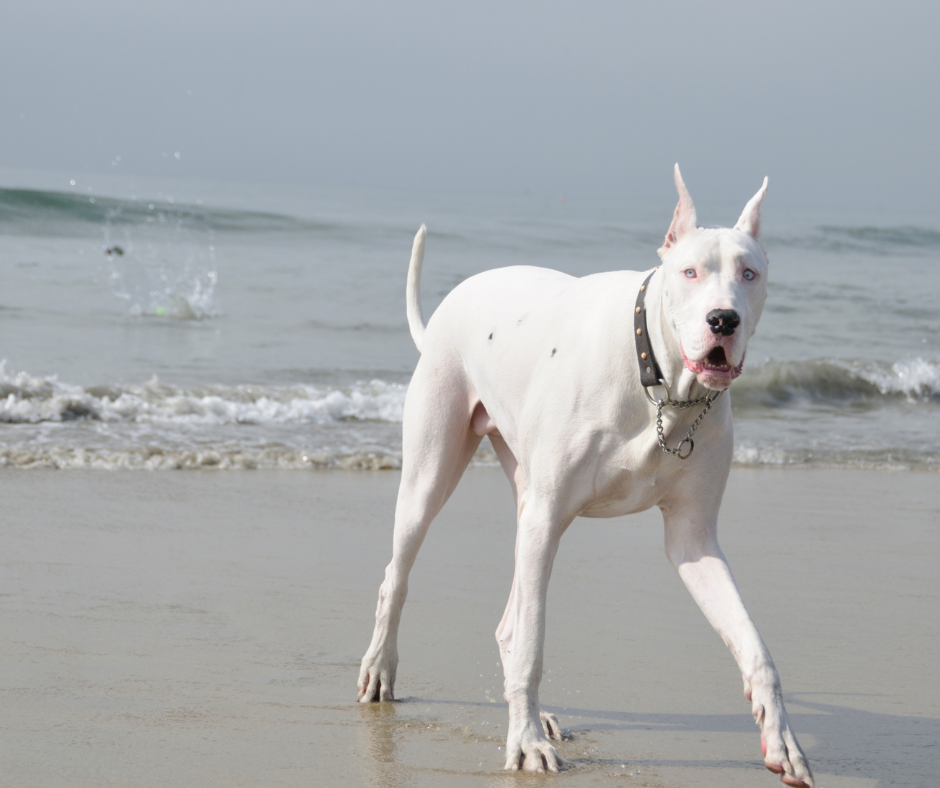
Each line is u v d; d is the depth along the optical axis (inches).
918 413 458.0
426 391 144.2
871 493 301.6
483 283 143.3
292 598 184.2
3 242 839.1
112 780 107.0
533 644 117.1
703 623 177.0
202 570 198.5
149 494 260.2
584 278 128.0
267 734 123.3
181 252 864.3
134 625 165.0
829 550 233.3
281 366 469.7
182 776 108.9
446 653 159.5
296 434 345.1
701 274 104.0
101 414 348.8
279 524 238.5
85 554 205.0
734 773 116.0
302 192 3868.1
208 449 312.0
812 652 163.0
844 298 847.1
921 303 826.8
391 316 638.5
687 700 141.3
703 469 117.0
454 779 111.6
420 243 166.2
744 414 442.9
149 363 457.4
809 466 340.2
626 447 115.6
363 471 305.7
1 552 202.4
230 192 3245.6
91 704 130.3
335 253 952.3
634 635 169.0
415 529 141.6
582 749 122.5
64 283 665.0
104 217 979.9
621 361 114.4
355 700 139.1
